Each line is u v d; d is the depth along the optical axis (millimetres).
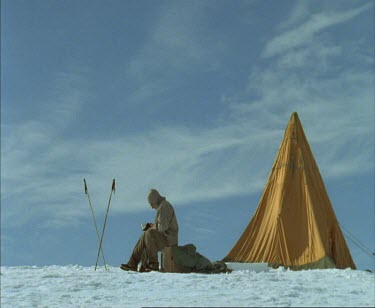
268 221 22391
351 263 21859
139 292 13359
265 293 11625
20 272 17953
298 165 22812
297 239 21703
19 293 14117
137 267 18250
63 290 14336
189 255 17609
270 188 23000
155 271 17594
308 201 22062
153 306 10781
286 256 21453
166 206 18281
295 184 22578
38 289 14648
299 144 23156
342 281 13562
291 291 11766
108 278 15797
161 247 17984
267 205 22797
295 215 22109
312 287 12406
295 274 15344
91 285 14797
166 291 13055
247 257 22109
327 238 21391
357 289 12109
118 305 11797
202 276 15414
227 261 22250
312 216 21703
